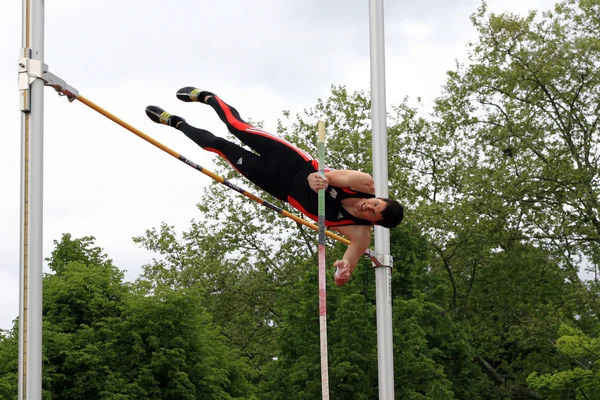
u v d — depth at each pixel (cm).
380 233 1086
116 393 2125
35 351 705
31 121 731
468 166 2961
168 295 2305
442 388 2244
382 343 1070
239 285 2998
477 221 2728
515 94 2811
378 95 1109
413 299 2392
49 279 2369
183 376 2214
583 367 2719
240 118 780
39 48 739
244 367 2623
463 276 3016
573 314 2703
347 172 705
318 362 2239
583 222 2728
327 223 723
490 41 2830
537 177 2741
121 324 2259
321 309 714
